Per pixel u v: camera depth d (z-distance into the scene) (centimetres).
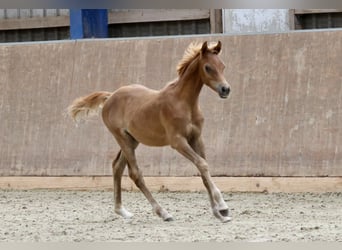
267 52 1416
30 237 926
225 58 1444
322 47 1377
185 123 1021
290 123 1366
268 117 1386
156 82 1477
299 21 1839
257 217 1074
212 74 1004
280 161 1359
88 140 1513
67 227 1021
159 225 1017
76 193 1460
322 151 1331
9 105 1605
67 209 1237
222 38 1457
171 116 1023
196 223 1026
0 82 1620
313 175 1330
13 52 1627
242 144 1392
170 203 1270
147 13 1991
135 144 1120
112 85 1516
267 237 869
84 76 1545
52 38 2117
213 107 1434
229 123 1413
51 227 1023
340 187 1307
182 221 1053
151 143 1077
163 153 1445
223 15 1888
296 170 1344
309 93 1366
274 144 1370
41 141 1556
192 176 1412
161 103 1041
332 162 1320
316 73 1369
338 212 1107
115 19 2022
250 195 1340
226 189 1384
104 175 1482
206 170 1000
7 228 1019
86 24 1975
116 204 1121
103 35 2016
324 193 1310
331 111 1341
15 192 1505
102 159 1491
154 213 1142
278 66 1401
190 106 1028
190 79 1025
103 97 1159
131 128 1085
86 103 1161
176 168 1427
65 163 1523
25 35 2153
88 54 1556
